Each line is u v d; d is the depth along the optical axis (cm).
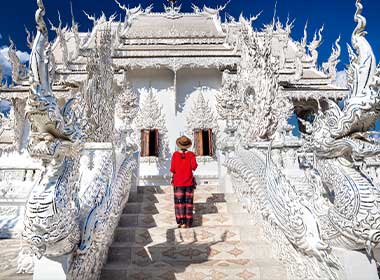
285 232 381
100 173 436
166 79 1561
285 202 385
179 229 543
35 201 280
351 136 323
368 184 305
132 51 1565
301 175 793
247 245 500
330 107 340
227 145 805
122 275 425
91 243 334
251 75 798
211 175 1407
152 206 656
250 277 423
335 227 310
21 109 1650
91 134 713
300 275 371
